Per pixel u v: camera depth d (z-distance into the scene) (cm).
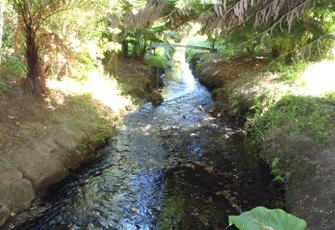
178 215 372
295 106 535
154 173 469
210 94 956
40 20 532
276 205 387
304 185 367
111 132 599
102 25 695
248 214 119
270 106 591
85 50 682
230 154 537
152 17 371
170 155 533
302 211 331
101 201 393
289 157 434
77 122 534
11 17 545
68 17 559
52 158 427
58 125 497
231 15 343
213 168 488
